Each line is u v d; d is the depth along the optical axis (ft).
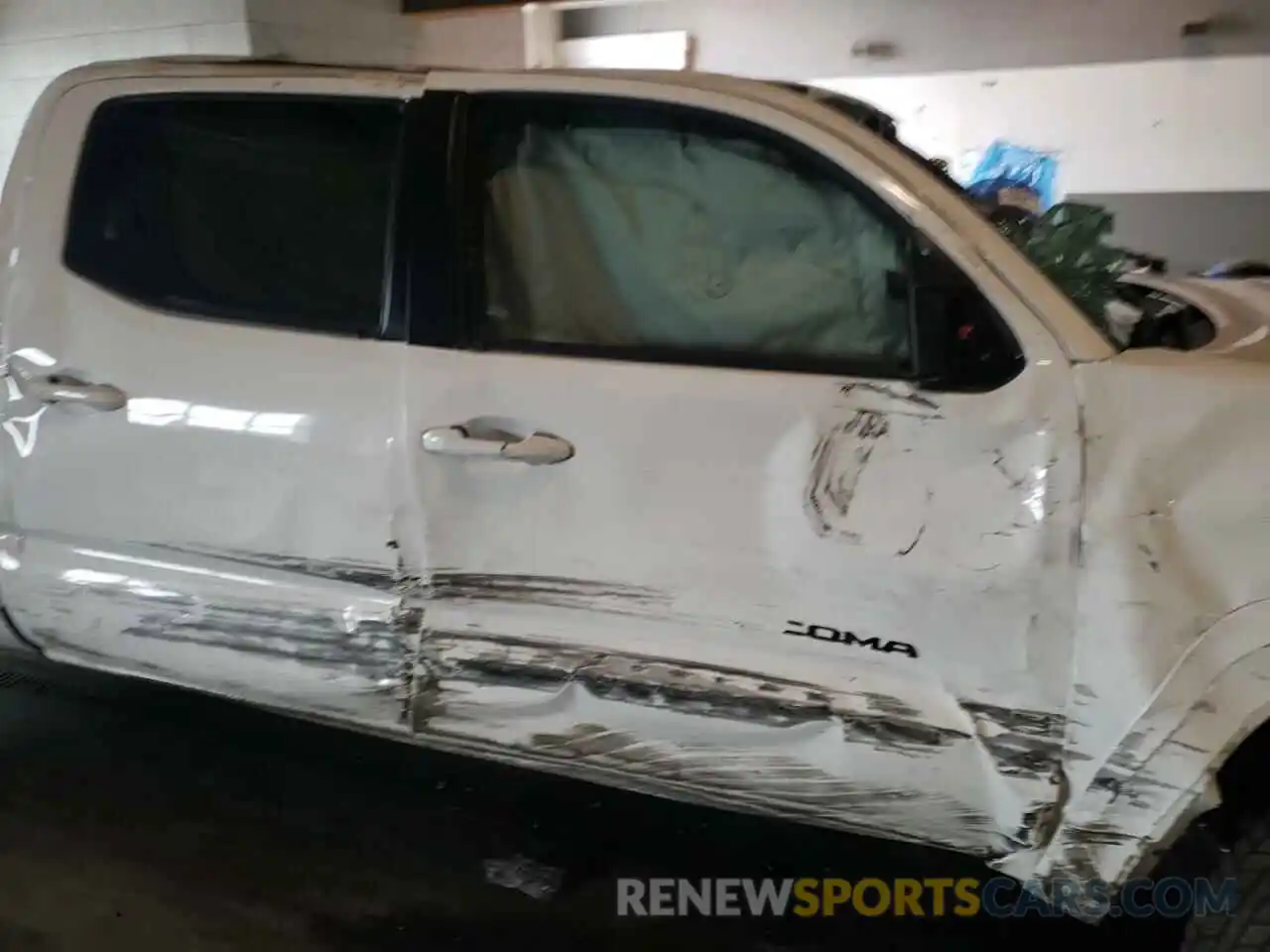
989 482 5.82
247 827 8.95
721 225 6.64
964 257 5.92
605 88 6.75
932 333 5.97
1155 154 24.47
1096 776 5.74
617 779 6.97
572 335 6.85
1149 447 5.56
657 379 6.44
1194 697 5.49
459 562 6.93
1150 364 5.69
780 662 6.33
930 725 6.02
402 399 6.88
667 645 6.53
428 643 7.02
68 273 7.83
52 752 10.02
